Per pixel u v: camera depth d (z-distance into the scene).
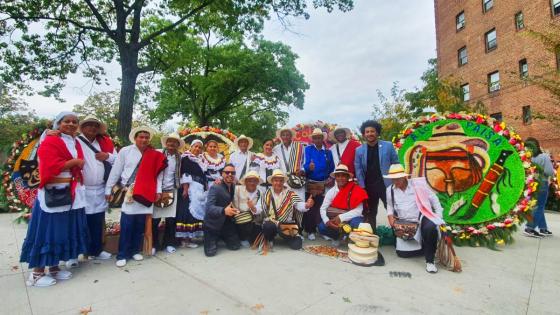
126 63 11.83
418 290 3.33
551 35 9.05
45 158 3.42
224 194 4.77
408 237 4.17
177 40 13.68
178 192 4.91
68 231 3.61
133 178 4.28
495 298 3.15
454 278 3.67
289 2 12.75
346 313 2.85
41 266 3.41
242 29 14.11
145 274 3.78
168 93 22.94
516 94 14.81
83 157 3.95
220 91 21.38
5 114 26.31
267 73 20.30
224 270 3.91
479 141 5.54
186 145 7.13
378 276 3.72
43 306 2.96
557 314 2.84
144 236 4.45
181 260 4.32
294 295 3.21
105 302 3.05
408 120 16.03
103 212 4.41
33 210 3.55
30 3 11.85
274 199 4.89
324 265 4.10
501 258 4.43
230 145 7.41
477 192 5.36
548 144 13.31
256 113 29.67
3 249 4.70
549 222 7.00
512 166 5.23
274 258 4.39
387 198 4.53
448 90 14.28
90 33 13.41
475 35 17.38
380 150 5.01
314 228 5.50
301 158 5.85
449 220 5.34
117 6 11.77
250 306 2.98
